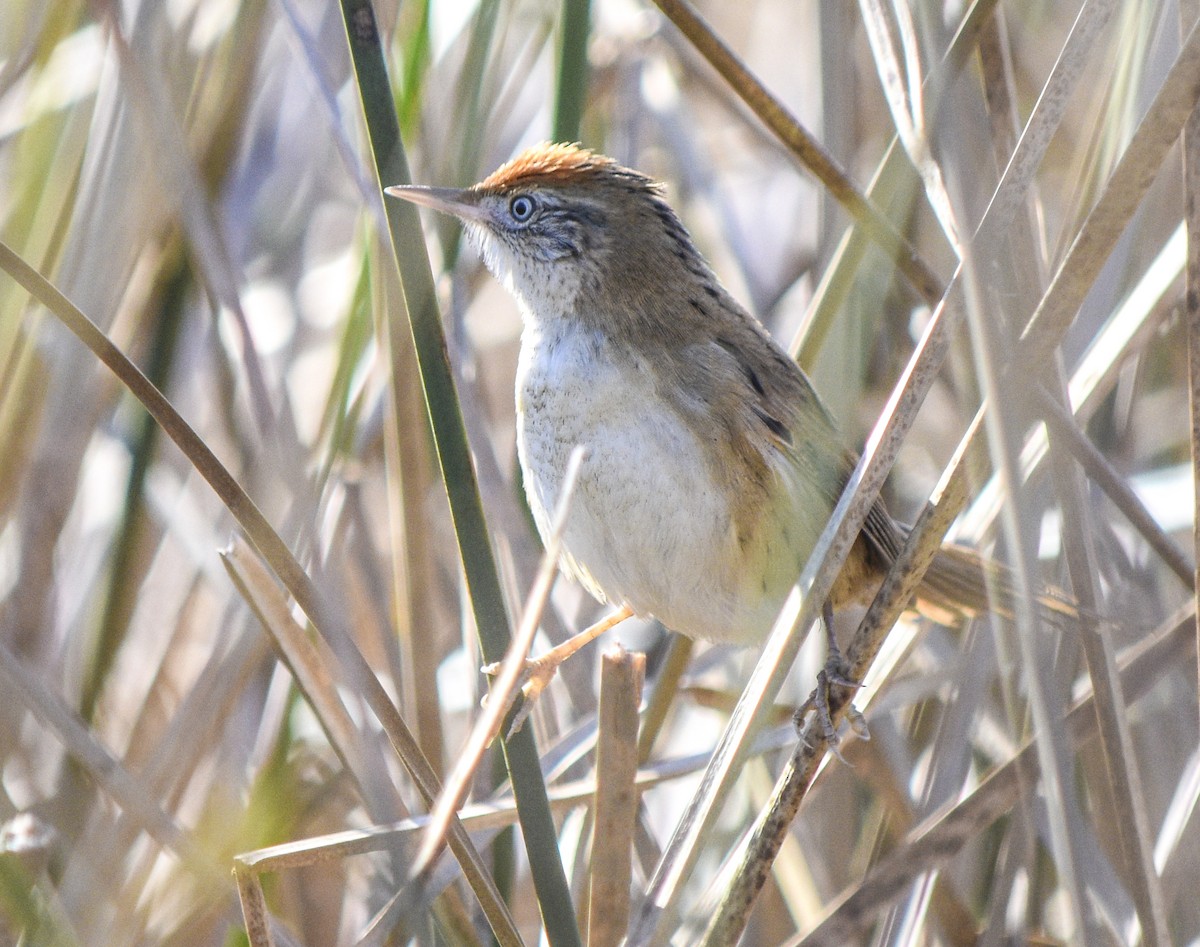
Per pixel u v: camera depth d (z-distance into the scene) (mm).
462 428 6023
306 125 12133
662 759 9562
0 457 9875
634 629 11734
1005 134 7371
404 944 7570
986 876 9211
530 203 8922
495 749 8906
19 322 9789
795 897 8859
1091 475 7469
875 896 7504
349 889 9516
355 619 10422
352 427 9711
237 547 7285
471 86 9391
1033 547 6512
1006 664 7391
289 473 8398
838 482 8570
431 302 5996
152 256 10242
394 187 5965
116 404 10820
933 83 5789
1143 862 6574
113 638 9867
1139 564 9414
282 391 8922
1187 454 9914
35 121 10062
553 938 5758
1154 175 5465
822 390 8883
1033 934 8320
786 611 6125
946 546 8219
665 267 8727
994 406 5512
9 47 10336
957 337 7910
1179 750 8617
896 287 10227
